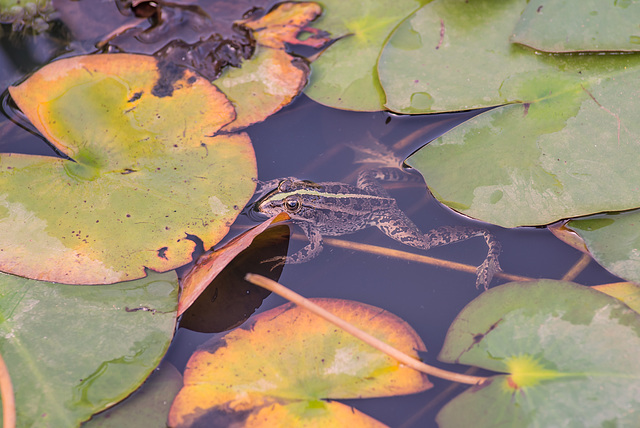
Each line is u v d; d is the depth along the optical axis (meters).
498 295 4.34
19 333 3.98
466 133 5.09
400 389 3.90
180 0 6.74
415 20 5.88
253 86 5.84
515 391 3.73
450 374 3.92
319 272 5.23
